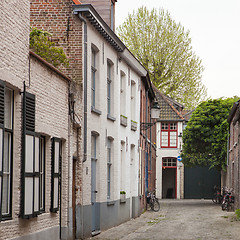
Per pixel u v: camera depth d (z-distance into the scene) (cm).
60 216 1296
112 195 1886
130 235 1620
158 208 2841
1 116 877
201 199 4325
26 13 1006
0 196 872
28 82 1018
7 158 947
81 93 1452
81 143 1439
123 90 2105
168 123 4444
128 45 4297
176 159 4412
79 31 1479
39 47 1439
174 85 4300
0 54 876
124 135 2098
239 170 2456
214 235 1612
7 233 905
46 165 1159
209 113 3297
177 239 1518
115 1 1952
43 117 1117
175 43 4262
